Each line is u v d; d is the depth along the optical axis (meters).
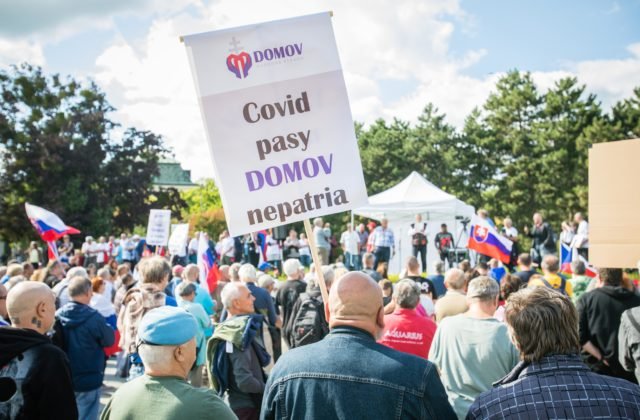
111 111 44.81
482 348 3.71
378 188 50.03
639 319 3.91
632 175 3.66
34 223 12.49
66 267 19.91
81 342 5.29
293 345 6.55
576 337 2.30
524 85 47.56
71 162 41.09
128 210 44.69
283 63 3.76
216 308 9.59
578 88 45.97
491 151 48.00
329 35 3.82
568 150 43.47
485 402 2.28
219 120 3.66
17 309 3.34
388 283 7.34
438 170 49.41
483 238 12.25
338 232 48.62
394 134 52.94
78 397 5.26
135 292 5.18
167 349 2.72
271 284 8.67
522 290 2.46
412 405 2.36
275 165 3.69
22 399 2.97
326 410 2.42
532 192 43.72
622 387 2.16
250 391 4.45
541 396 2.17
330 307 2.66
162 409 2.59
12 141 40.97
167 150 46.12
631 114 44.72
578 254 14.25
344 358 2.49
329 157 3.76
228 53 3.71
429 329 4.58
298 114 3.75
